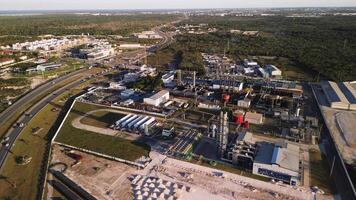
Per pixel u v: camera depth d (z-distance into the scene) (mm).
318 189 69500
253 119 105125
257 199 66562
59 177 74688
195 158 83188
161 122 106062
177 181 72938
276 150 79312
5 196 67750
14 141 92062
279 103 120750
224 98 122625
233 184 71812
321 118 109625
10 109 118000
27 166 79188
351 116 111062
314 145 89812
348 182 72250
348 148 87875
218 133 85562
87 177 74688
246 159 78562
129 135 96250
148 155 84562
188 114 113000
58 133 97250
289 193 68375
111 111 115688
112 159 82875
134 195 67938
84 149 87000
